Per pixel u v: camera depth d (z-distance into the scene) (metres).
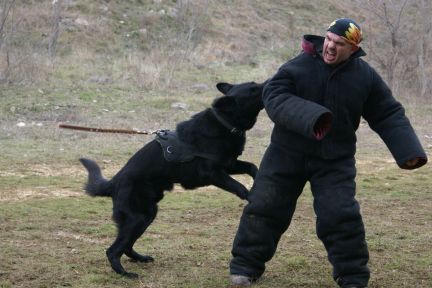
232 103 7.44
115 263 7.62
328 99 6.63
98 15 34.69
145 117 21.14
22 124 19.27
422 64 28.19
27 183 13.17
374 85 6.77
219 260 8.34
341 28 6.45
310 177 6.95
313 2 45.00
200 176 7.54
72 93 23.44
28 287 7.16
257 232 7.12
